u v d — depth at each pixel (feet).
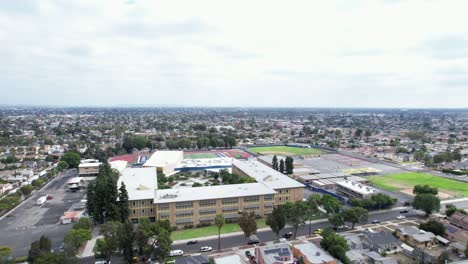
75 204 601.21
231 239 444.96
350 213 467.93
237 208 516.73
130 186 559.38
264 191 537.24
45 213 558.97
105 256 376.48
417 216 530.68
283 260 356.59
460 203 599.57
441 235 443.32
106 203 475.31
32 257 351.05
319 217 520.42
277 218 423.23
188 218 493.36
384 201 557.74
